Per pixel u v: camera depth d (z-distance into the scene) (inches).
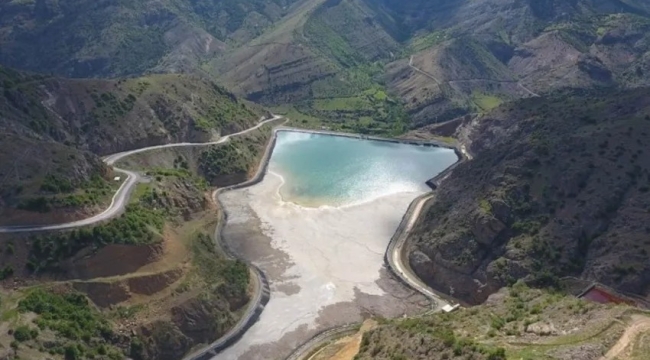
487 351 2682.1
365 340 3555.6
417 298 5300.2
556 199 5403.5
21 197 4896.7
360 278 5551.2
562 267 4889.3
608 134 5738.2
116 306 4547.2
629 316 2915.8
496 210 5506.9
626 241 4753.9
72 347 3996.1
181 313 4616.1
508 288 4402.1
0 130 5713.6
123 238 4877.0
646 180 5172.2
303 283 5428.2
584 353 2642.7
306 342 4692.4
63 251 4677.7
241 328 4815.5
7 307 4141.2
